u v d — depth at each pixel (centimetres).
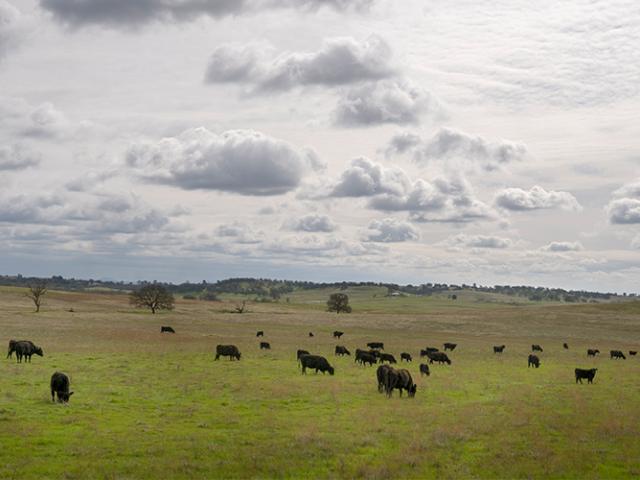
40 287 12888
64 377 2675
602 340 9250
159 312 13825
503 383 3741
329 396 2984
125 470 1627
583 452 1917
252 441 1992
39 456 1758
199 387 3178
